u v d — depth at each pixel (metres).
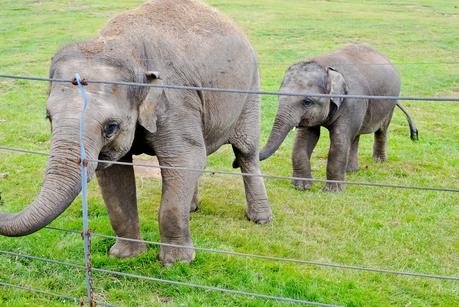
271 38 17.98
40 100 10.38
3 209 5.54
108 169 4.39
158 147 4.18
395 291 4.32
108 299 4.02
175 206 4.31
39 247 4.68
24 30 17.83
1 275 4.25
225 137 5.18
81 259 4.55
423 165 7.61
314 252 4.95
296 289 4.21
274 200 6.20
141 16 4.31
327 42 17.55
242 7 23.94
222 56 4.66
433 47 17.09
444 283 4.48
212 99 4.58
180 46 4.28
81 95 3.42
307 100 6.50
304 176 6.70
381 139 7.73
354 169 7.37
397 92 7.96
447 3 28.28
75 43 3.80
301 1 27.78
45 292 3.87
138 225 4.72
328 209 5.93
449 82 12.94
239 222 5.59
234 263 4.54
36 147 7.78
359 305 4.07
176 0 4.72
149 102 3.78
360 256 4.91
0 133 8.31
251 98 5.42
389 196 6.33
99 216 5.51
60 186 3.17
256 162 5.66
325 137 8.91
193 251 4.57
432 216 5.79
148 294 4.10
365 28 20.17
